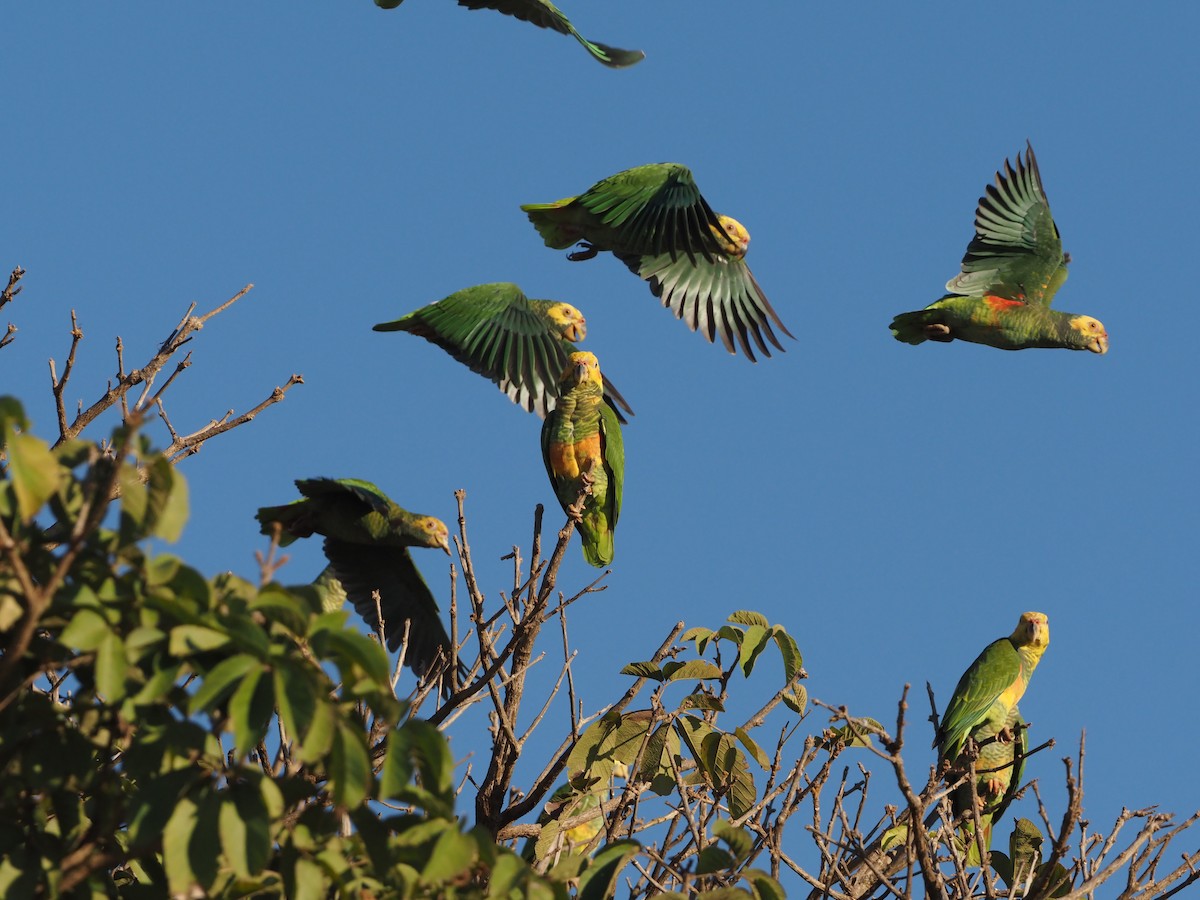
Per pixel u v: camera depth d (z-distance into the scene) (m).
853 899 10.77
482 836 6.91
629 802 11.38
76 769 6.96
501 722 12.26
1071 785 10.88
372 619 12.88
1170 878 10.78
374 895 7.01
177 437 12.93
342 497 12.38
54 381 12.52
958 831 12.32
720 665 12.52
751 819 11.24
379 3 10.99
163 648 6.43
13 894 6.78
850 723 9.91
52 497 6.64
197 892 6.34
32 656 7.00
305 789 7.10
